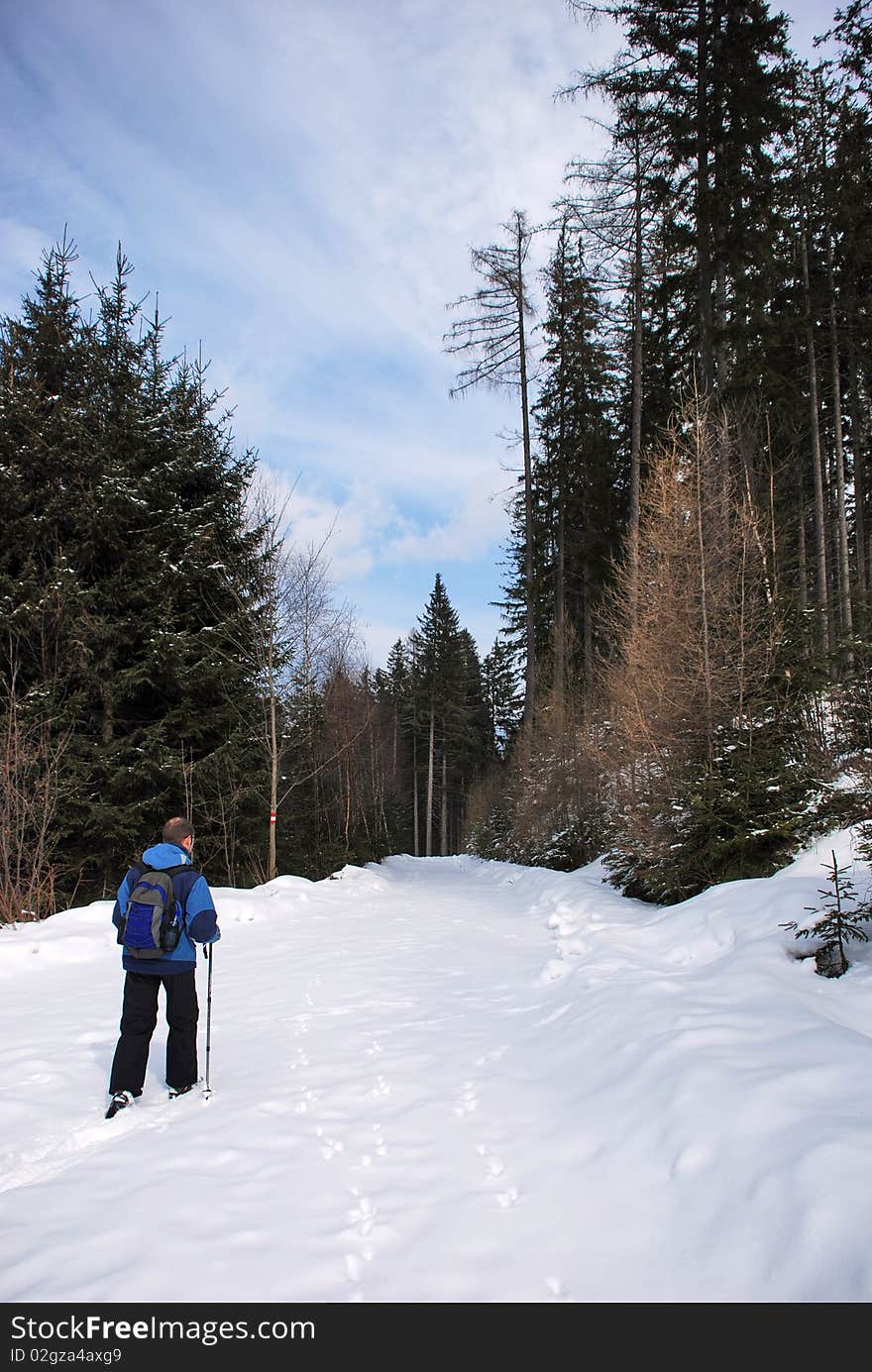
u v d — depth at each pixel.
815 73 19.22
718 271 15.42
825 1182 2.27
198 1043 4.95
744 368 14.42
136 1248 2.48
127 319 15.34
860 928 4.95
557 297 24.28
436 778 53.75
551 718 20.52
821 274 20.16
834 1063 3.07
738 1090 2.98
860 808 5.50
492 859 26.39
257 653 14.96
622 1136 3.06
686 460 10.41
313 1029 5.09
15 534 12.38
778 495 14.44
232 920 10.59
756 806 8.23
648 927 6.82
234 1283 2.26
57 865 11.38
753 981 4.48
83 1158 3.31
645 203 16.28
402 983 6.38
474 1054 4.40
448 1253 2.37
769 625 8.91
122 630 13.05
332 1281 2.25
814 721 8.23
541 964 6.80
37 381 13.49
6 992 6.67
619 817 10.34
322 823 23.53
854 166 17.78
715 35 14.45
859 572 20.81
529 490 23.72
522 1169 2.96
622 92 14.45
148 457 14.34
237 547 15.39
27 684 12.45
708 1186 2.54
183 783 12.89
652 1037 3.81
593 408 24.25
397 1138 3.29
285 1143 3.29
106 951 8.40
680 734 9.15
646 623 10.38
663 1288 2.13
